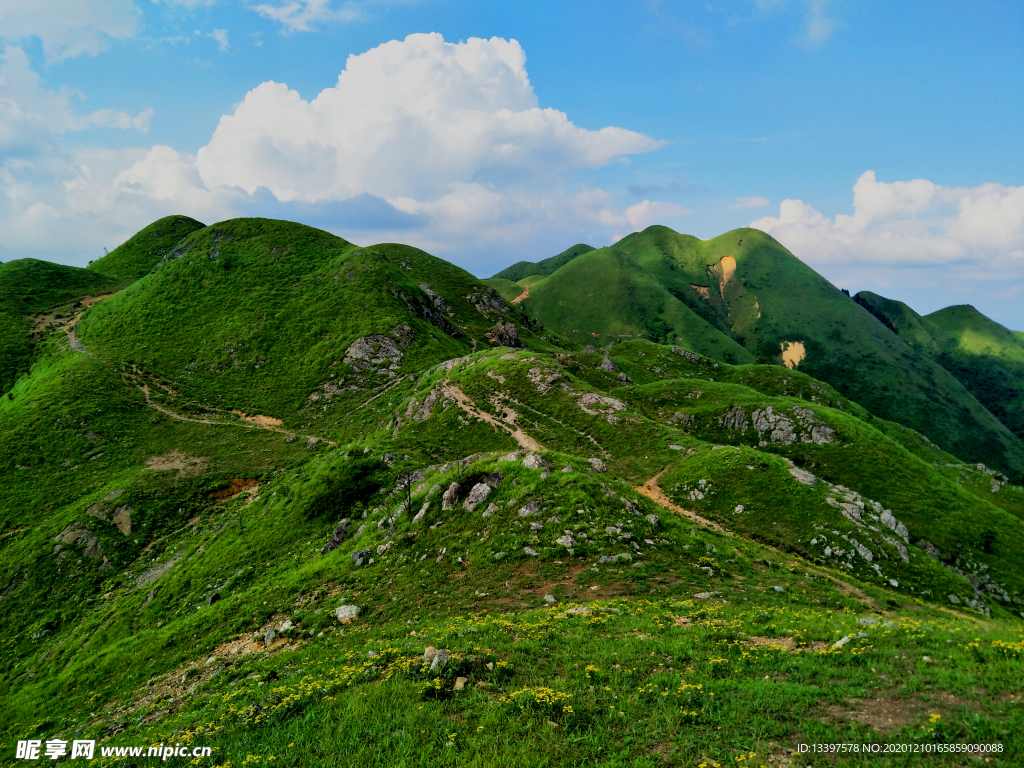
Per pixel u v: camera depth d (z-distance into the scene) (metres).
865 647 14.95
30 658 44.31
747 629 17.86
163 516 65.50
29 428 82.94
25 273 147.75
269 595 30.72
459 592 25.02
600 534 28.25
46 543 59.19
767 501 55.31
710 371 162.12
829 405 143.62
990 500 96.12
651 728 10.98
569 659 15.10
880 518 53.50
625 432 74.44
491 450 70.06
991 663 12.62
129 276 172.62
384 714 11.98
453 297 192.25
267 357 113.62
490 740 10.67
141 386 101.94
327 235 161.50
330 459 62.47
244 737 12.20
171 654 28.08
